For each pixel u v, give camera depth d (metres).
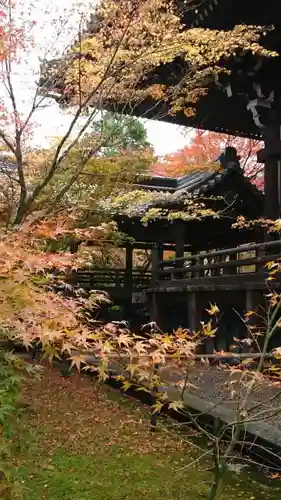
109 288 14.62
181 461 4.71
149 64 6.63
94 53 6.08
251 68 8.27
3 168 6.74
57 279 4.24
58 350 2.72
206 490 4.07
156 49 6.11
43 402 6.68
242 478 4.30
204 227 13.88
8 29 5.16
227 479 4.27
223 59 7.70
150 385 3.03
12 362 2.84
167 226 12.59
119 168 7.13
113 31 5.85
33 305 2.58
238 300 9.12
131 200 8.70
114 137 7.25
